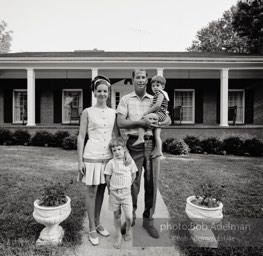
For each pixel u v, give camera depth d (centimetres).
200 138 1049
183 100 1227
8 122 1219
